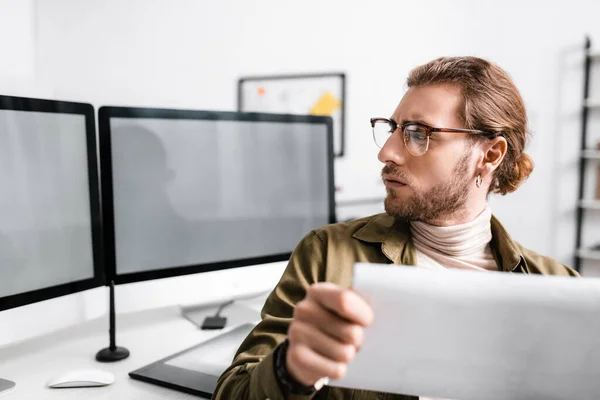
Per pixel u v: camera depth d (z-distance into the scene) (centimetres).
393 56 321
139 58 356
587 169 300
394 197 89
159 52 354
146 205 110
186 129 114
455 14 309
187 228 116
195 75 353
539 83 300
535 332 54
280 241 130
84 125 100
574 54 292
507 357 54
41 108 92
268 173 127
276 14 339
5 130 87
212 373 92
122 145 106
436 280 54
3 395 84
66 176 97
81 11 358
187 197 115
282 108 342
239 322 124
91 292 104
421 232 93
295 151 131
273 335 77
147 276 110
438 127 85
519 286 54
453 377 56
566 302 53
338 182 335
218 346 105
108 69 359
